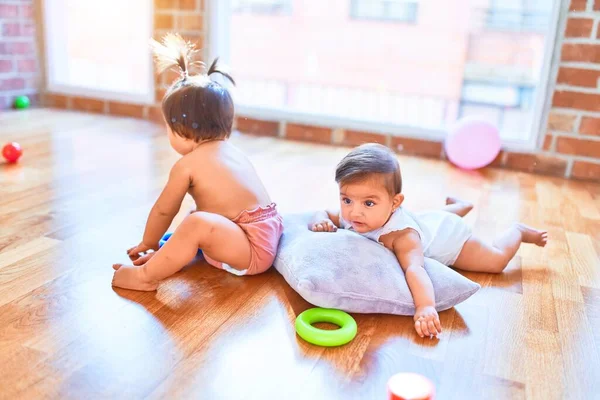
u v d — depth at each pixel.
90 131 3.05
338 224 1.64
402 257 1.38
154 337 1.15
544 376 1.10
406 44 3.25
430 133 2.95
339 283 1.28
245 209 1.42
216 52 3.25
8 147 2.35
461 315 1.32
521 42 3.00
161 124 3.32
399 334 1.22
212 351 1.12
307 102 3.53
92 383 1.00
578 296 1.44
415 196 2.24
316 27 3.36
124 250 1.55
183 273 1.45
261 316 1.26
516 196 2.32
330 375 1.06
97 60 3.62
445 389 1.04
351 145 3.08
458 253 1.53
